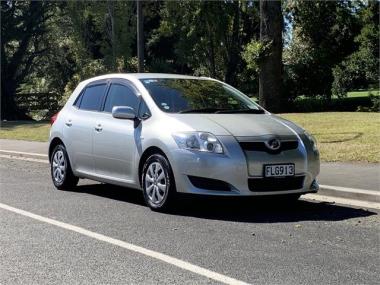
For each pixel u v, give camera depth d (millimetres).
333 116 21156
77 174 9836
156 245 6273
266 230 6938
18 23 42719
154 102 8438
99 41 48062
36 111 47250
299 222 7379
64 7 44812
